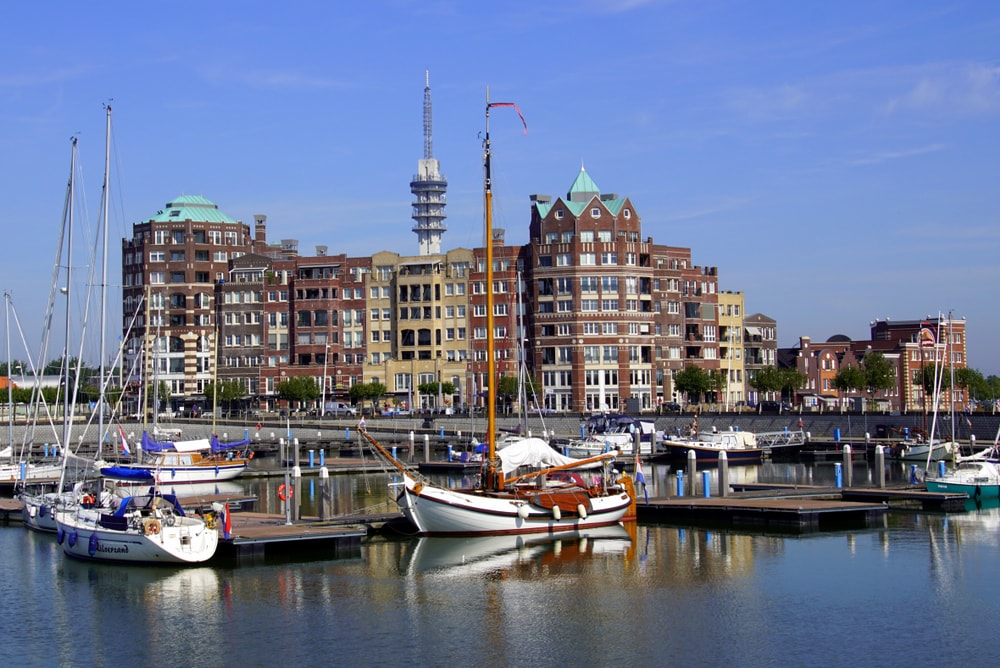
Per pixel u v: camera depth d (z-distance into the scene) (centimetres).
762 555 6494
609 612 5288
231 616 5259
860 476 10800
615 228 18975
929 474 8806
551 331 18925
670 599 5503
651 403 18975
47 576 6041
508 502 6988
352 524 7056
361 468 11650
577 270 18775
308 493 9700
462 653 4700
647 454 12494
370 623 5131
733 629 5003
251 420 16412
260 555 6369
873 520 7669
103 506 6838
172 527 6172
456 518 6869
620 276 18862
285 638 4922
